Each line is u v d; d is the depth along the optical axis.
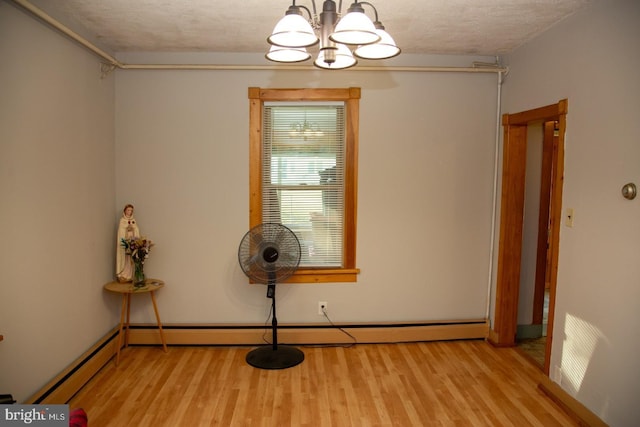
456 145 3.76
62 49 2.73
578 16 2.66
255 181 3.67
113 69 3.50
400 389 2.98
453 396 2.88
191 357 3.49
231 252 3.71
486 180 3.81
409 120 3.72
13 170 2.26
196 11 2.69
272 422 2.56
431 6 2.59
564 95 2.82
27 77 2.37
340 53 1.97
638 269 2.18
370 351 3.63
